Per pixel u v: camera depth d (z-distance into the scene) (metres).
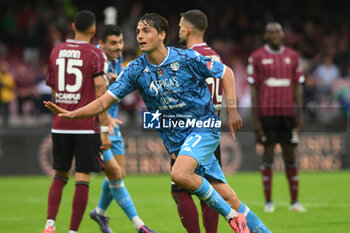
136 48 62.38
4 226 23.98
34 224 24.52
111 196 22.20
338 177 46.28
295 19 75.06
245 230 16.73
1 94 54.72
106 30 22.97
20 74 55.03
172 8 72.00
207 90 17.20
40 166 46.84
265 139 29.38
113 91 17.08
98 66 20.36
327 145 50.56
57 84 20.52
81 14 20.61
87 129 20.16
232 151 48.50
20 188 38.75
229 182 42.03
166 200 32.88
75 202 20.02
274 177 46.62
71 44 20.58
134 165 47.59
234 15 73.75
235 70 66.75
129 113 54.69
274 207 30.05
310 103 58.69
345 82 65.25
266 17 74.69
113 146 23.02
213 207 16.75
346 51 70.94
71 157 20.64
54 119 20.58
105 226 22.56
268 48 29.91
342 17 80.38
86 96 20.42
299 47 69.88
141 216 26.92
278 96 29.58
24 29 66.44
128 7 70.81
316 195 35.22
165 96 16.86
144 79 16.95
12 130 46.44
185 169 16.22
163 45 16.77
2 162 46.22
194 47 19.92
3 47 65.94
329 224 24.11
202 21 20.08
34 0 69.56
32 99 54.50
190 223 17.78
